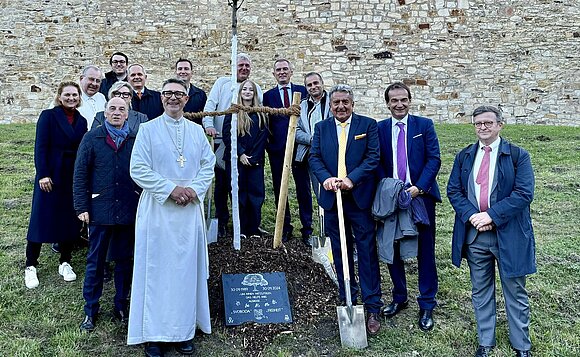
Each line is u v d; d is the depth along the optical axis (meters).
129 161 3.43
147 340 3.09
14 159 7.26
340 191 3.46
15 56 11.69
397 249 3.64
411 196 3.44
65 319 3.52
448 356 3.22
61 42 11.60
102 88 5.10
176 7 11.54
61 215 4.02
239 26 11.52
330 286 3.83
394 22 11.41
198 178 3.25
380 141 3.63
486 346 3.22
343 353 3.21
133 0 11.53
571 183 6.40
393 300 3.76
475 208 3.15
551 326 3.52
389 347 3.30
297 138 4.66
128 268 3.55
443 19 11.32
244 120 4.53
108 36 11.55
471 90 11.29
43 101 11.69
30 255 4.04
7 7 11.57
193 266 3.19
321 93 4.68
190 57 11.56
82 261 4.42
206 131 4.68
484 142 3.16
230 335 3.36
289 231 4.70
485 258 3.18
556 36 11.05
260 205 4.68
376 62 11.42
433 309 3.71
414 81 11.38
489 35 11.25
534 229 5.09
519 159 3.07
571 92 11.01
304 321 3.51
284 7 11.48
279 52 11.50
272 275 3.75
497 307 3.77
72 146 4.11
